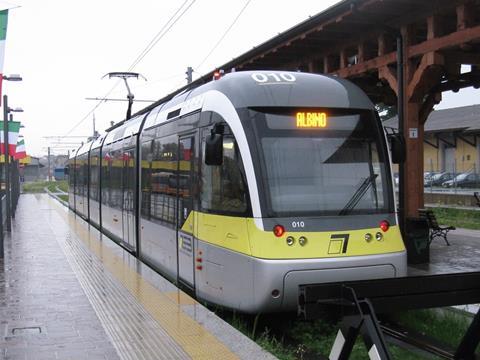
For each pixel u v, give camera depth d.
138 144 12.61
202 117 8.38
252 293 6.86
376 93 14.43
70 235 16.19
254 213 6.93
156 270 10.83
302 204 7.08
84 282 9.09
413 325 7.55
